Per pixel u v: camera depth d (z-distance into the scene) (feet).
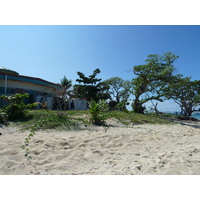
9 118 28.99
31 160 12.36
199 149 17.26
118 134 23.65
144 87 81.82
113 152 15.48
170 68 73.20
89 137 20.51
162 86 86.84
